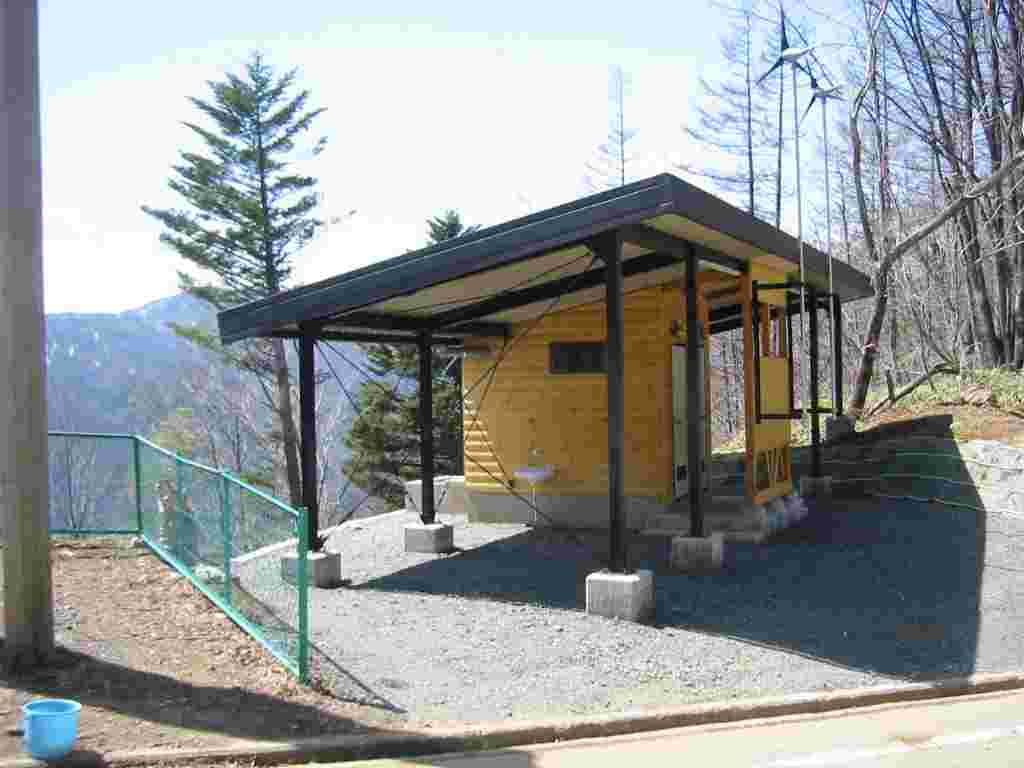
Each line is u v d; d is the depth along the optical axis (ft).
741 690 22.09
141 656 22.38
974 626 27.20
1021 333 63.77
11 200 20.94
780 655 24.72
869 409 60.85
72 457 35.68
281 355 113.19
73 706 16.87
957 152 73.61
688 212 26.73
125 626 24.79
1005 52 67.15
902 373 79.66
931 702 21.93
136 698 19.54
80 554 32.96
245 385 127.03
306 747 17.61
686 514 39.58
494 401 45.32
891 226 75.56
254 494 24.94
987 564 33.50
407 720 19.66
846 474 49.39
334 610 29.50
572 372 43.80
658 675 23.12
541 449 44.24
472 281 33.24
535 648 25.18
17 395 20.77
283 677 21.83
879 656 24.76
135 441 35.45
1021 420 47.88
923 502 43.57
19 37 21.04
